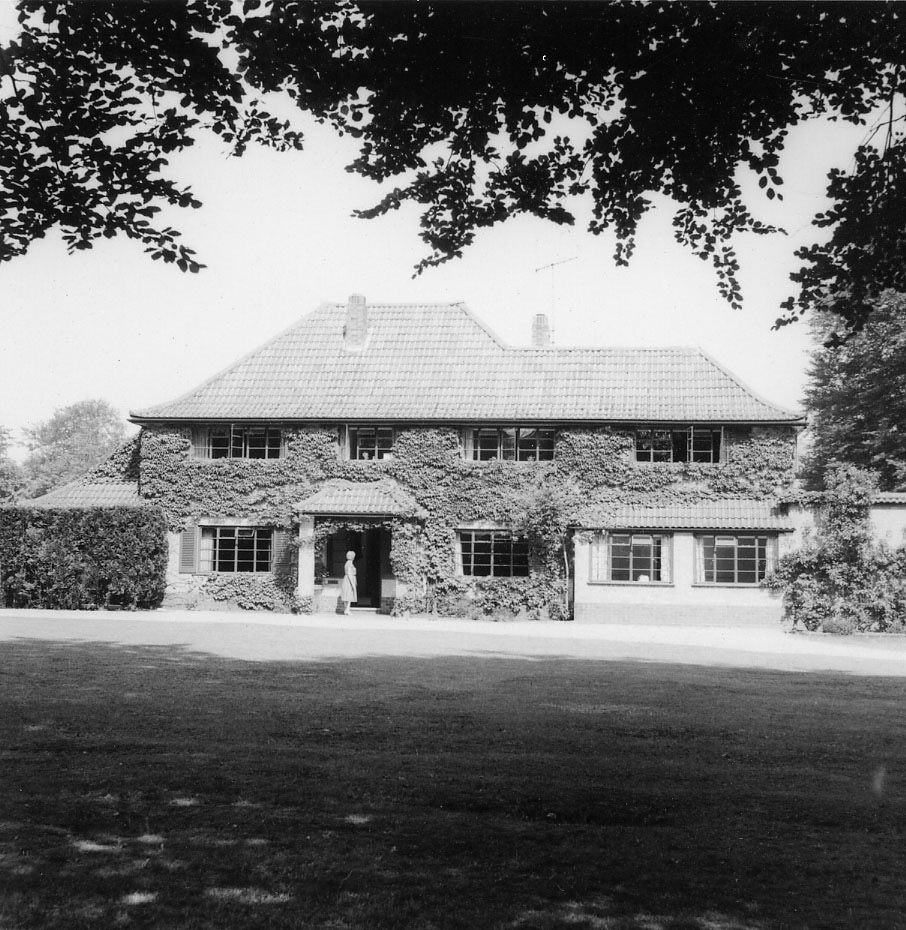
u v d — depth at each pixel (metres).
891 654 24.31
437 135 10.33
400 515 33.59
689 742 11.68
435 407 35.62
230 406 36.31
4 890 6.25
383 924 5.89
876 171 9.88
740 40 8.93
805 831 8.05
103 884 6.41
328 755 10.25
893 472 46.94
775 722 13.19
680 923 6.04
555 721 12.77
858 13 8.67
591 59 9.27
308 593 33.72
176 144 9.69
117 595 33.56
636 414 34.59
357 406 35.94
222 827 7.67
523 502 34.19
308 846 7.28
